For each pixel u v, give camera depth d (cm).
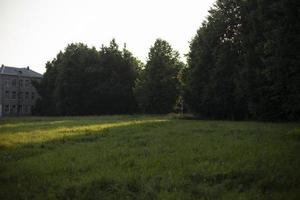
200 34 5278
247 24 4412
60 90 8400
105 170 1077
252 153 1239
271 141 1573
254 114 3972
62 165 1198
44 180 1003
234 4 4778
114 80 8169
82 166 1164
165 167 1093
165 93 6894
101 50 8675
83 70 8406
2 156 1472
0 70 11238
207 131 2262
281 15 3006
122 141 1847
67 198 841
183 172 1009
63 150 1573
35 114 9625
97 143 1805
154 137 1988
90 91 8262
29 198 859
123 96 8206
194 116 5466
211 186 884
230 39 4741
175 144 1622
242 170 991
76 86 8288
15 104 11375
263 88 3753
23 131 2717
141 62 8869
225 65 4631
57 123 3931
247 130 2198
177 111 7075
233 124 3014
